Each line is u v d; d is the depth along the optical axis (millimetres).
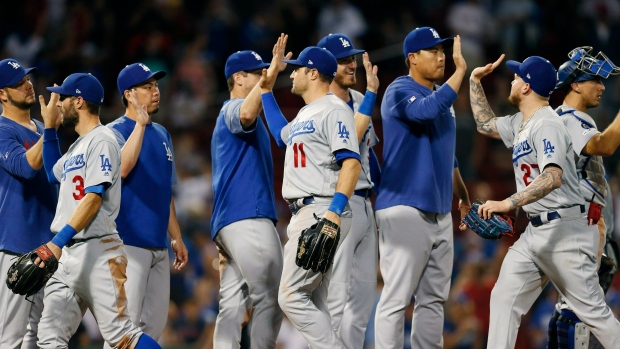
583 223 24156
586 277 24000
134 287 25359
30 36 62844
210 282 45906
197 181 51625
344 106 22984
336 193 22172
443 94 24688
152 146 26406
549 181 23000
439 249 26234
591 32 64125
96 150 23312
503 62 60688
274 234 25938
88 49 61125
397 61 58594
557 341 26562
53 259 22547
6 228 26219
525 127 24516
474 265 43719
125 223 25625
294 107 54625
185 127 54969
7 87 26828
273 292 25609
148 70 26562
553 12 64562
